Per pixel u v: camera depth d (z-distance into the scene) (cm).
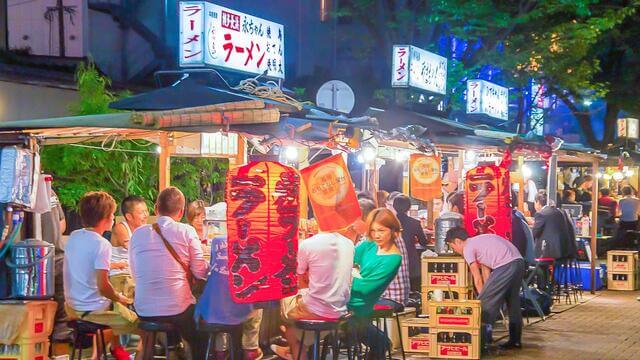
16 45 1630
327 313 786
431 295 1066
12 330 724
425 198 1345
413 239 1224
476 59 2036
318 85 2223
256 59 1099
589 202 2248
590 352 1080
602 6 2225
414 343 1070
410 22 1967
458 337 1029
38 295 741
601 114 3594
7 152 731
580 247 1864
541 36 2042
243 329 801
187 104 873
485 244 1068
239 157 1019
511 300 1085
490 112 1867
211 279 753
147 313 752
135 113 691
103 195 805
